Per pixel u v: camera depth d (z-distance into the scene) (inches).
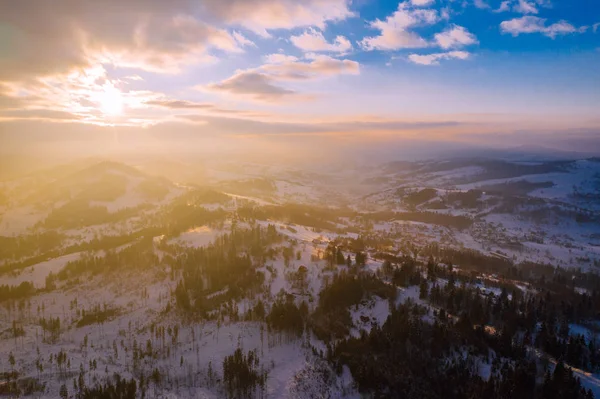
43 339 7426.2
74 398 5664.4
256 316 7490.2
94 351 7042.3
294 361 6456.7
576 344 5910.4
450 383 5600.4
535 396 5162.4
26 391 5797.2
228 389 5871.1
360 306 7421.3
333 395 5777.6
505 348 6043.3
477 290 7652.6
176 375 6240.2
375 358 6127.0
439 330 6318.9
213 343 6993.1
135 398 5639.8
